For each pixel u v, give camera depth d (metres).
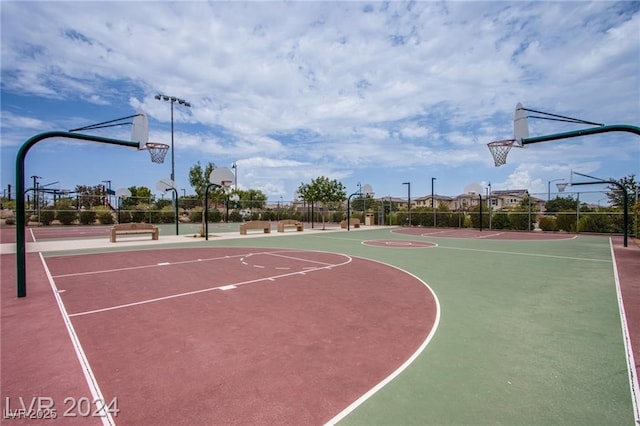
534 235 20.92
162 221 33.88
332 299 6.20
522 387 3.19
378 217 33.81
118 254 12.04
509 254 12.26
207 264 9.92
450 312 5.45
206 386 3.20
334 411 2.80
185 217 38.12
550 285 7.35
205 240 17.20
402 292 6.72
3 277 8.24
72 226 28.89
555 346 4.14
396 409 2.83
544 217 23.83
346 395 3.04
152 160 11.84
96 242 16.09
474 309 5.62
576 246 14.72
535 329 4.71
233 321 5.01
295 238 18.67
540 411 2.82
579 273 8.67
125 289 6.93
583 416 2.76
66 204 32.19
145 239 17.64
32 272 8.73
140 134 9.16
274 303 5.94
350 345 4.15
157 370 3.53
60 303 5.96
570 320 5.08
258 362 3.70
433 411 2.81
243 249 13.59
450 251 13.10
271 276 8.23
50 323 4.96
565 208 23.12
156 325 4.86
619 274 8.53
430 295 6.50
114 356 3.86
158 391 3.12
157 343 4.22
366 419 2.70
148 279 7.87
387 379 3.33
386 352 3.95
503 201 32.66
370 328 4.73
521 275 8.42
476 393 3.08
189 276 8.21
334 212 36.75
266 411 2.81
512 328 4.75
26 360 3.78
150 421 2.68
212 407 2.87
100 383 3.28
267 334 4.50
